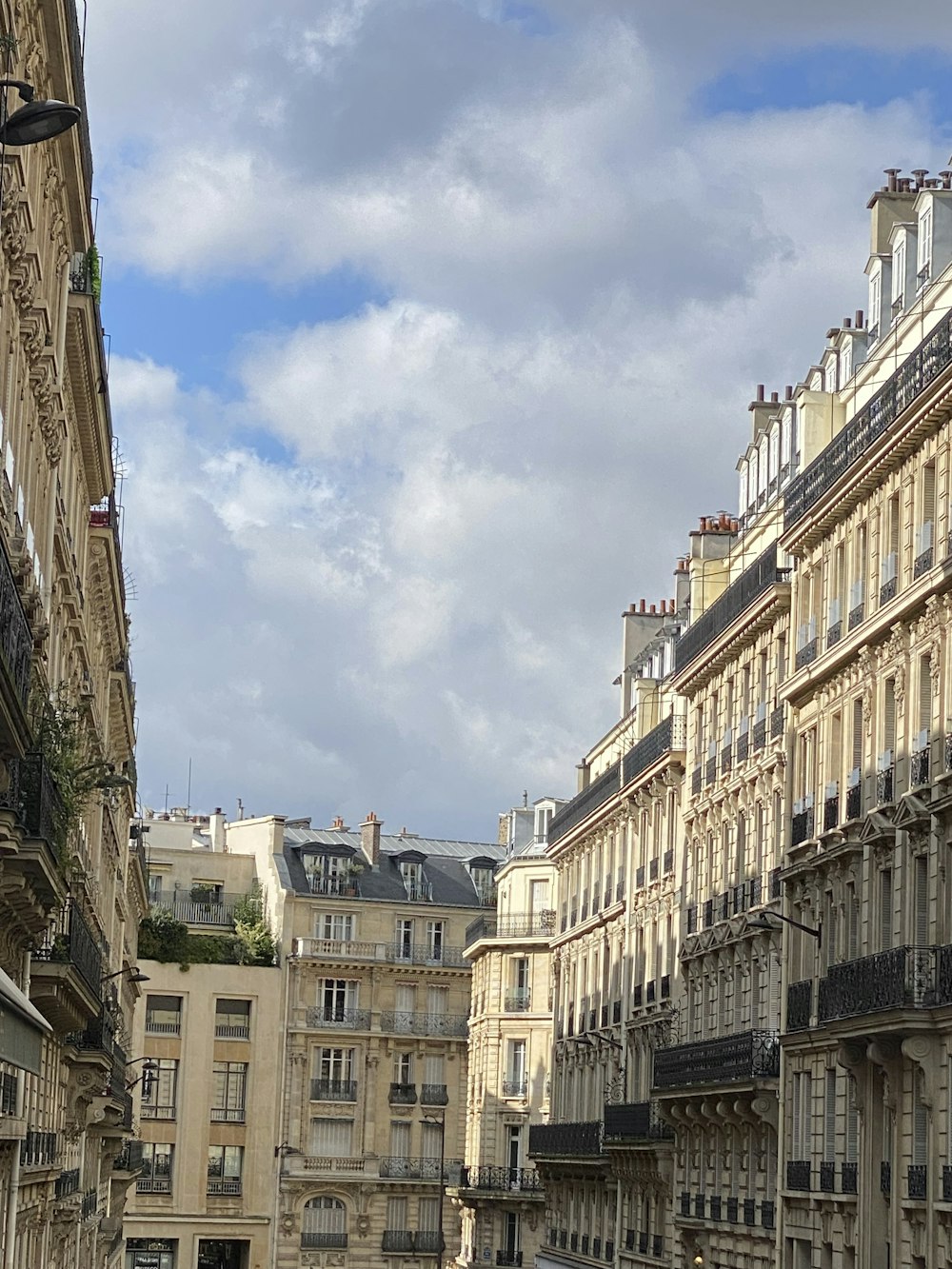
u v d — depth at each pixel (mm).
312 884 124500
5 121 26000
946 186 61344
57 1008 44062
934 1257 44656
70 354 45062
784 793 59781
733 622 65375
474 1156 112812
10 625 27812
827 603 56344
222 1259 117938
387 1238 119250
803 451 61812
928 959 45875
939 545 47812
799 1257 55656
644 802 80688
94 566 58531
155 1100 115188
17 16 32094
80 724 50906
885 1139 49375
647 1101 76938
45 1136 47469
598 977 89312
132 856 88562
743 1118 61312
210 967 117562
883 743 51219
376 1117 120500
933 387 46969
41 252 38438
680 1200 71125
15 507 35906
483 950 114000
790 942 57906
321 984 121125
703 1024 68938
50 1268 51656
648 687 85812
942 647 47094
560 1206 94438
